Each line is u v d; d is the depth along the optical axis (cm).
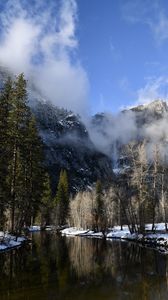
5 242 3775
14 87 4106
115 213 8425
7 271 2450
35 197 4900
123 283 2098
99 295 1798
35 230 11350
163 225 6275
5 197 3688
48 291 1864
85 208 10350
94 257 3344
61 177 13300
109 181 6888
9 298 1711
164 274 2383
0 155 3572
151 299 1728
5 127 3634
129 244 4700
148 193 4881
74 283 2083
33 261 2938
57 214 12244
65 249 4128
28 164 4662
